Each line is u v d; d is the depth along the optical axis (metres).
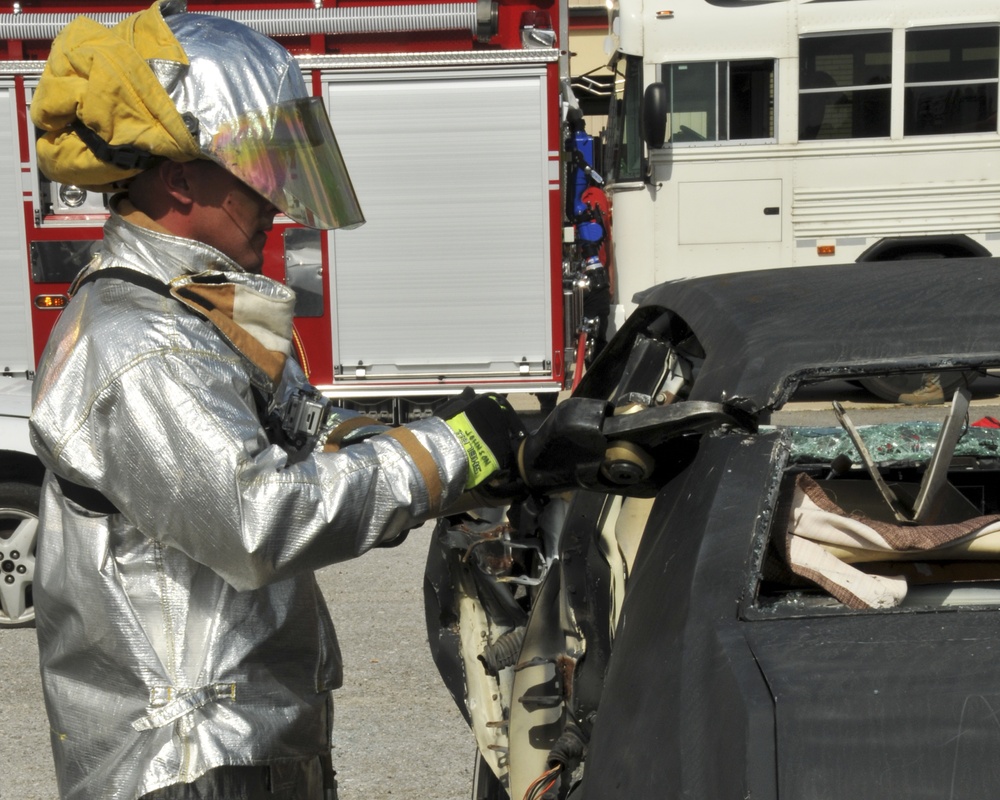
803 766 1.35
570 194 9.66
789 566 1.73
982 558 1.88
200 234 1.66
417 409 8.94
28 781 3.78
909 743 1.35
